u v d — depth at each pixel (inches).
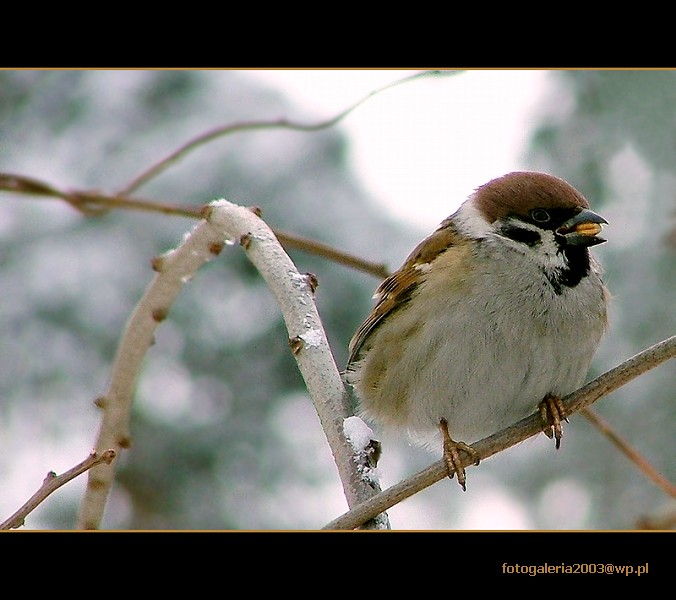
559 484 425.1
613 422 404.2
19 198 426.9
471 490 441.4
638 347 387.9
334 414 264.1
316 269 425.1
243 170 429.1
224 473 421.1
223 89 445.7
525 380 326.0
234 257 428.8
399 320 339.9
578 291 329.4
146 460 418.0
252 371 425.7
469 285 328.5
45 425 414.3
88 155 437.7
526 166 413.7
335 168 434.0
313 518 418.9
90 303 418.9
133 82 443.5
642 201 393.7
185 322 424.5
